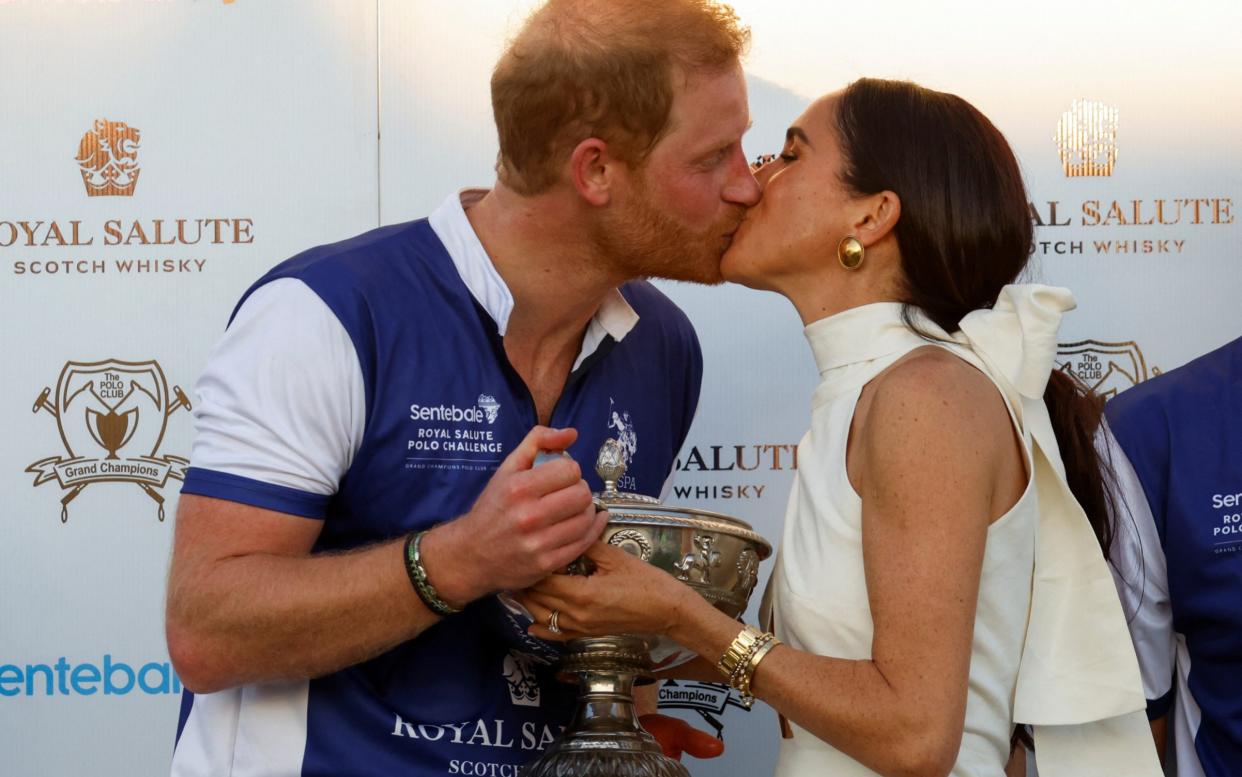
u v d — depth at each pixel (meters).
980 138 2.99
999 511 2.77
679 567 2.71
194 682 2.81
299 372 2.86
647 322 3.45
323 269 2.99
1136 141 4.13
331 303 2.93
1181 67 4.14
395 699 2.97
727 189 3.06
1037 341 2.86
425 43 4.09
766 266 3.05
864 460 2.76
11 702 3.98
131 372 4.04
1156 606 3.71
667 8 2.99
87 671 4.00
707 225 3.06
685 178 3.01
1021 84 4.12
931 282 2.94
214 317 4.05
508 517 2.56
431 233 3.13
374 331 2.96
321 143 4.07
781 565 2.88
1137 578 3.67
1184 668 3.79
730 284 4.15
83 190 4.05
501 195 3.10
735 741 4.11
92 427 4.03
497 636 3.02
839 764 2.80
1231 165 4.13
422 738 2.96
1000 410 2.79
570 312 3.14
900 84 3.05
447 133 4.09
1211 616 3.64
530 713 3.06
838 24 4.13
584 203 2.99
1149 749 2.93
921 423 2.67
